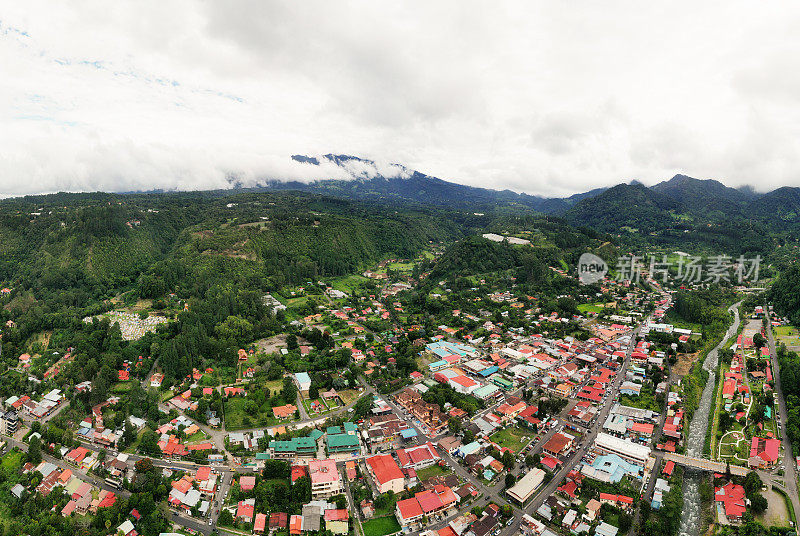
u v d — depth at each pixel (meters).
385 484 117.81
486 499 117.69
